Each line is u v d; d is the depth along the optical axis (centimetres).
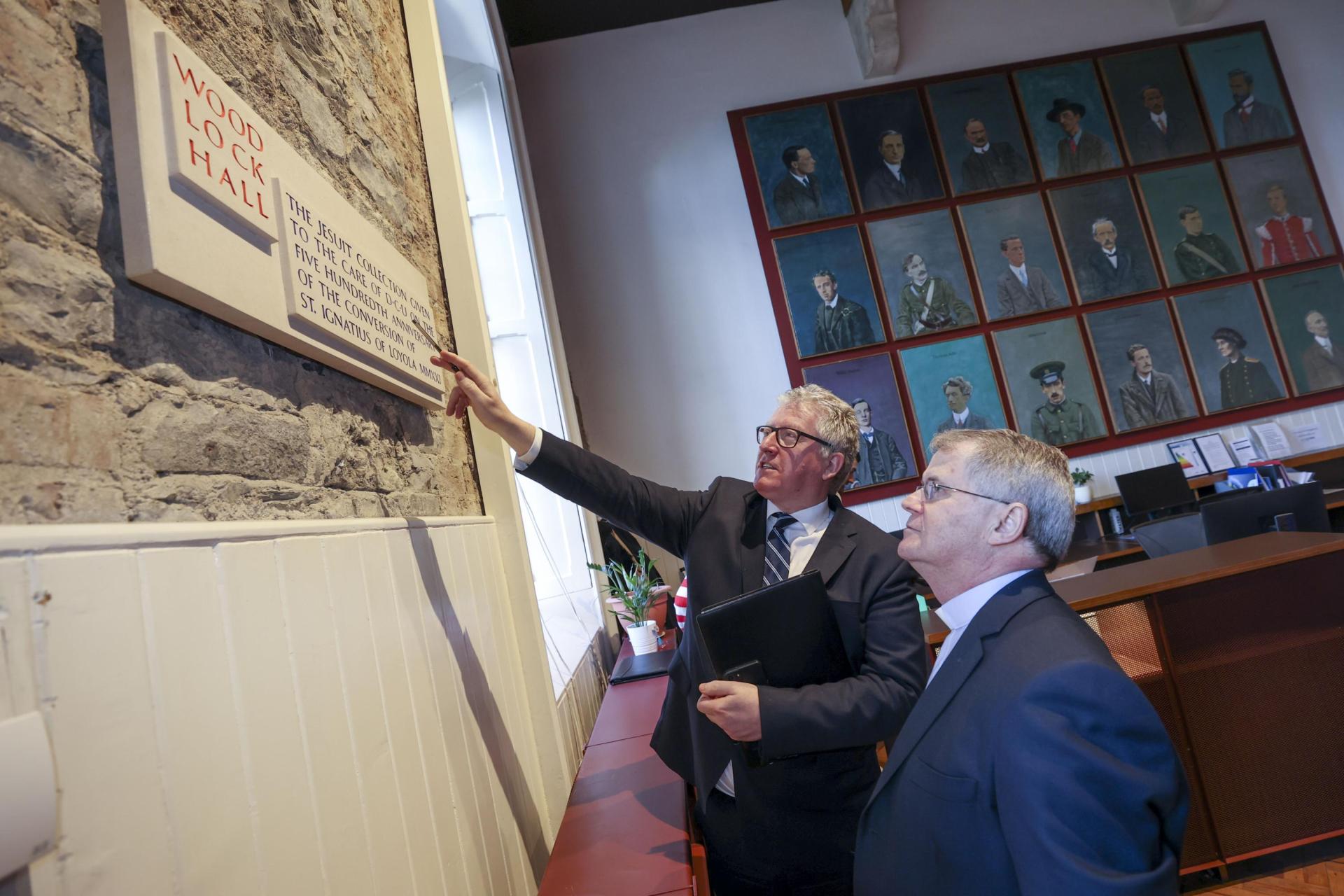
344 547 103
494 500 206
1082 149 714
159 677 63
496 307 454
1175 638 276
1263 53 735
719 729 171
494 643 177
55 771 50
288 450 102
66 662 54
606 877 135
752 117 706
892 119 710
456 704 138
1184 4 739
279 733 79
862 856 134
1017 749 106
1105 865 98
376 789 99
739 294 702
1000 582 131
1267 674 274
